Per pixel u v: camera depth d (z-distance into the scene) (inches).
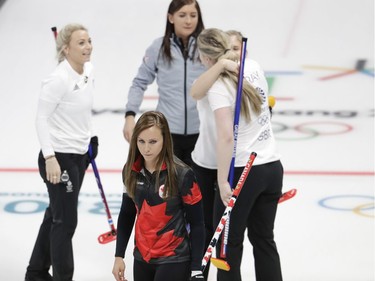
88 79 513.0
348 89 1008.2
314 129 886.4
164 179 390.0
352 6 1291.8
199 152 495.5
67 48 498.0
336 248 600.7
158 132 383.6
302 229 638.5
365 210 675.4
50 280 544.1
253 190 447.5
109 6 1307.8
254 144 451.8
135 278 411.5
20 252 600.7
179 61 557.0
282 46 1162.0
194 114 560.1
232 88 440.5
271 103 511.2
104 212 674.8
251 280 547.8
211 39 447.5
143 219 398.0
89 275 561.6
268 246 470.6
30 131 898.1
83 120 511.8
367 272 558.9
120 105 980.6
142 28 1227.9
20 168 792.3
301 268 566.9
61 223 509.7
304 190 725.9
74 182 508.4
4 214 671.8
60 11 1290.6
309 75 1058.7
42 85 494.9
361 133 872.3
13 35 1199.6
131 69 1093.1
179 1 546.0
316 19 1253.7
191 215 397.7
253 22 1250.0
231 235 456.1
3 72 1075.9
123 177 401.7
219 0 1332.4
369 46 1151.6
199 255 394.0
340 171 774.5
